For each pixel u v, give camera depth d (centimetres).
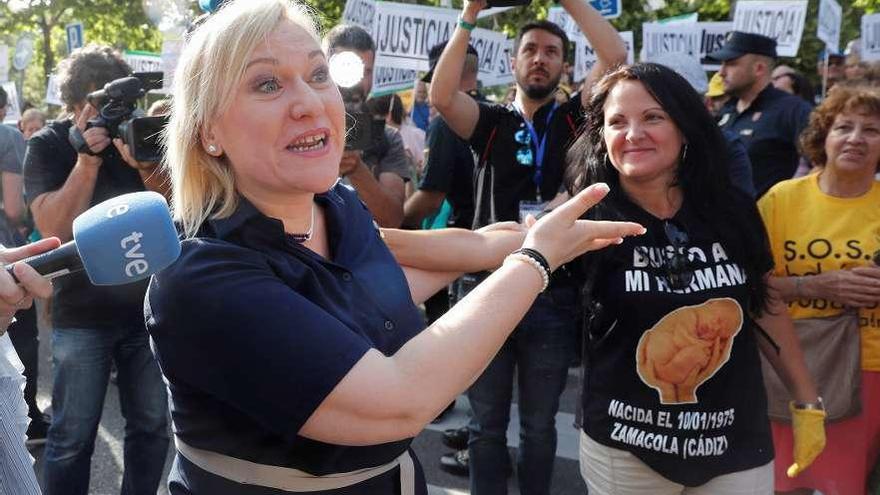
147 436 310
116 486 395
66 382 296
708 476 221
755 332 242
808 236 287
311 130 132
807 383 249
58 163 314
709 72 812
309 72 134
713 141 226
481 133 356
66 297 292
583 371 237
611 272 224
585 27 339
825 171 291
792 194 295
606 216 227
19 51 1177
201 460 138
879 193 285
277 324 123
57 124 319
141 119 263
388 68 586
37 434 432
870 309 281
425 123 779
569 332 323
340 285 142
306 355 122
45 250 129
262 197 140
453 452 425
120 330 301
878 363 281
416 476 158
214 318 124
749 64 513
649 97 222
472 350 126
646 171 221
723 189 227
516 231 187
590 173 239
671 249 222
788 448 279
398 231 178
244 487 135
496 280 133
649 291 220
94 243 118
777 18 707
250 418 131
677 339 220
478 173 365
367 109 333
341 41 365
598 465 233
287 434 125
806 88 711
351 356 123
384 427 124
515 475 403
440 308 460
